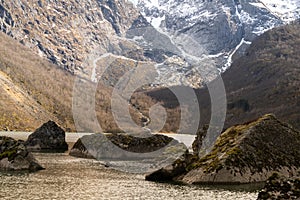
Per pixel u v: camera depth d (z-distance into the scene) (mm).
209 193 36312
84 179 43219
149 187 39062
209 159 43750
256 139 44844
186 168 44375
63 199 33094
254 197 34750
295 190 27734
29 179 42188
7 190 36125
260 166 42531
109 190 37281
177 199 33719
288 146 45875
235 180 40938
